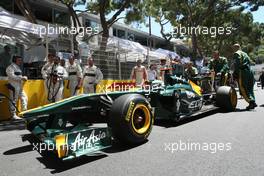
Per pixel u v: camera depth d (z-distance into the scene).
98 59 13.16
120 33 36.59
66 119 5.21
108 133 4.65
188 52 48.25
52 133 4.80
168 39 35.50
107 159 4.50
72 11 18.52
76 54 12.34
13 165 4.37
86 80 9.97
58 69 9.06
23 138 5.88
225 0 28.31
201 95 8.20
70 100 5.08
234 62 9.55
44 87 9.97
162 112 6.80
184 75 8.31
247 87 9.41
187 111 7.41
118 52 14.21
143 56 16.50
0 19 11.18
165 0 27.22
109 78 13.66
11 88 8.55
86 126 5.19
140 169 4.08
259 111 9.07
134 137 5.04
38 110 4.73
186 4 26.88
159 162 4.35
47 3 24.23
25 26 11.69
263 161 4.36
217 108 9.02
